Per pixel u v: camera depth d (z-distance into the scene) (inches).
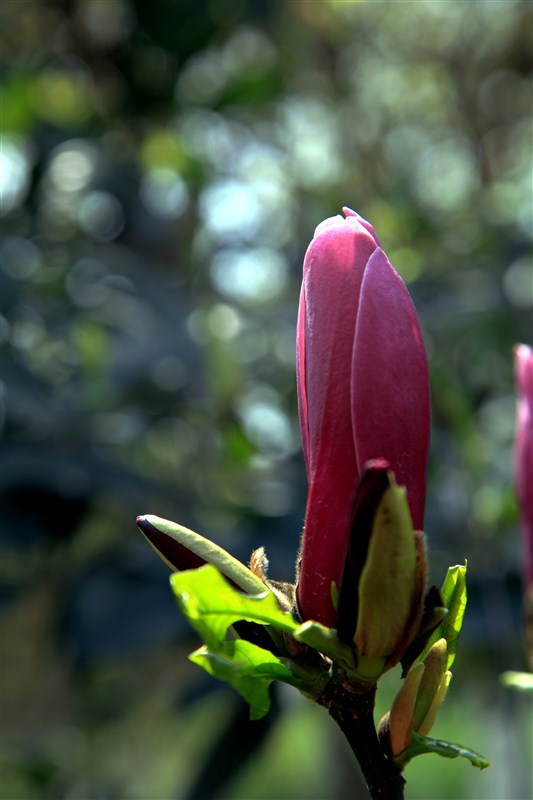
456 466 82.8
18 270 90.7
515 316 99.3
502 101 153.4
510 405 97.0
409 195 114.0
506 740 83.2
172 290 93.7
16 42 105.3
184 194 101.7
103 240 97.8
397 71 155.6
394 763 22.8
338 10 142.8
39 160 94.9
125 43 98.3
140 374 86.9
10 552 82.5
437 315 99.1
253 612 22.1
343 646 22.0
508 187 114.0
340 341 22.6
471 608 75.6
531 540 35.4
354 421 22.2
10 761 98.0
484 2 153.3
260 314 100.6
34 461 81.0
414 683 22.6
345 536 22.3
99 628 78.6
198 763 81.4
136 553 82.0
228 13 101.3
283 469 89.4
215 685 82.0
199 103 101.4
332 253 23.0
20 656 87.2
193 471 86.0
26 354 87.9
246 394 96.1
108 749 102.1
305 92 140.0
